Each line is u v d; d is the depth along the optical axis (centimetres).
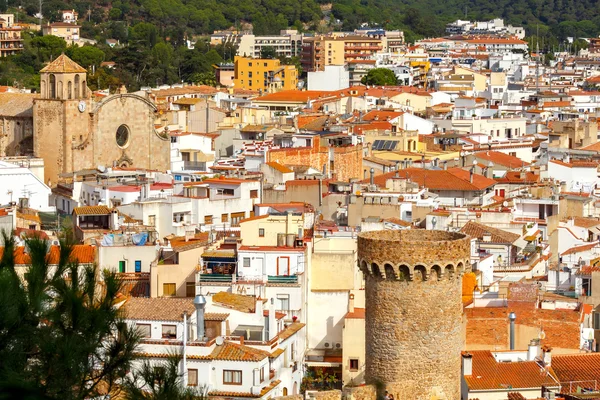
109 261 18825
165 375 9331
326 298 18800
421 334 12425
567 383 15238
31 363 8825
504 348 16762
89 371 9138
